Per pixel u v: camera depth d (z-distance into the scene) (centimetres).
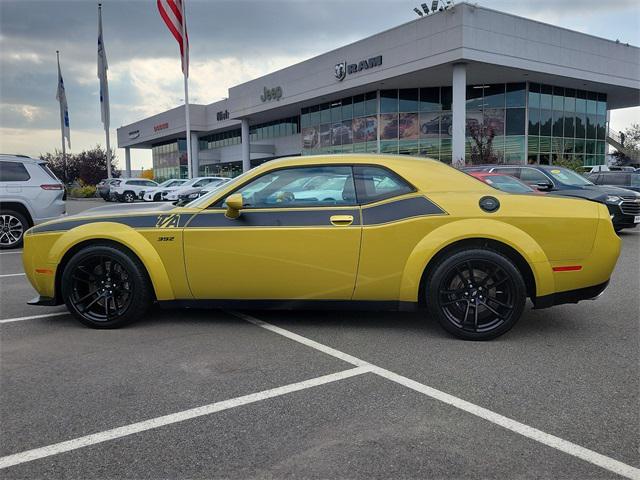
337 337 461
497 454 270
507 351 423
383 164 464
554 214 434
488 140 2808
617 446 278
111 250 476
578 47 2808
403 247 442
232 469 258
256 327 491
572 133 3206
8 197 1059
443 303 446
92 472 257
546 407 323
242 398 338
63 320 525
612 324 502
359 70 2967
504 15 2467
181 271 468
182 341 452
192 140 5406
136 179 3503
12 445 283
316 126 3709
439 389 350
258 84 3972
